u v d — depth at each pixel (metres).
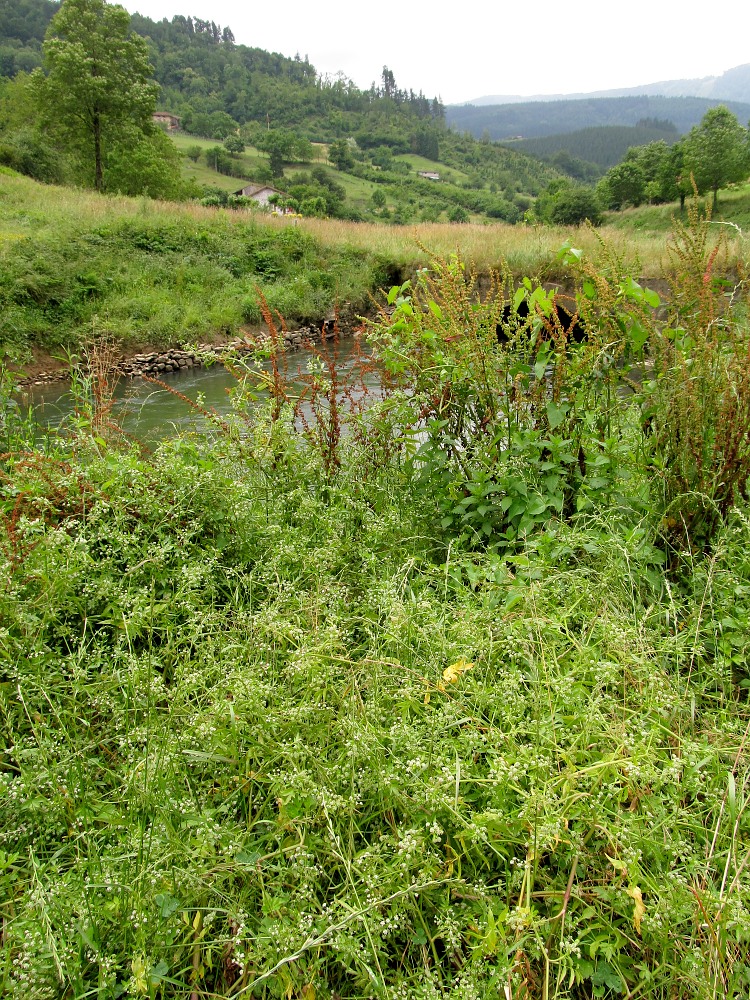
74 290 14.72
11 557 2.44
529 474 3.05
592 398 3.28
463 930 1.49
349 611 2.55
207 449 3.51
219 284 18.08
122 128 32.06
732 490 2.62
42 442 4.23
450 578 2.65
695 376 2.64
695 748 1.72
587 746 1.80
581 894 1.50
